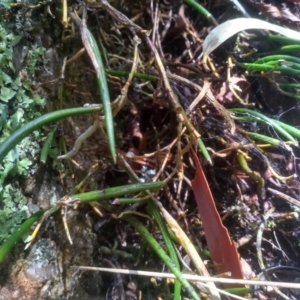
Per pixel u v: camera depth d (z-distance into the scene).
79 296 0.17
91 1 0.16
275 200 0.20
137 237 0.19
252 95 0.21
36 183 0.15
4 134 0.14
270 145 0.19
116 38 0.21
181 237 0.16
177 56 0.22
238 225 0.19
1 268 0.14
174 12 0.23
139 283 0.18
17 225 0.14
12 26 0.15
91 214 0.18
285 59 0.19
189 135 0.17
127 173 0.19
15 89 0.15
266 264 0.19
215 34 0.19
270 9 0.21
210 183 0.20
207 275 0.15
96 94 0.20
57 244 0.16
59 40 0.18
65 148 0.16
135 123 0.21
